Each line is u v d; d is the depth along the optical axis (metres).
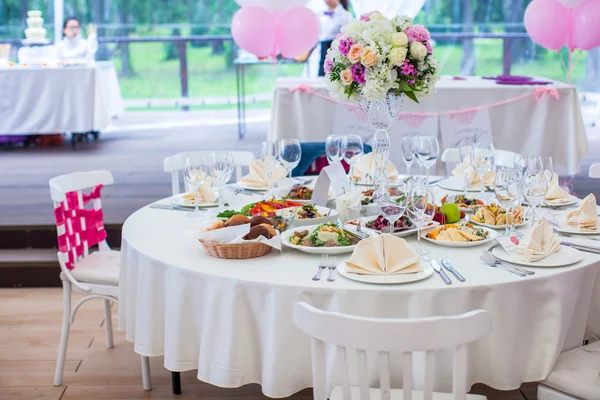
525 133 5.06
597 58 9.09
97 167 6.84
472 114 5.03
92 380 3.23
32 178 6.38
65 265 3.08
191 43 10.08
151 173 6.56
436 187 3.26
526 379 2.14
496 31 9.13
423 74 2.78
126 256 2.52
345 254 2.30
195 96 10.34
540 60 9.20
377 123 2.85
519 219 2.57
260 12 5.73
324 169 2.77
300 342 2.07
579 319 2.24
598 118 9.08
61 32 8.52
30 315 4.06
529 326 2.10
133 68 10.10
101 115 7.77
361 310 1.98
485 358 2.09
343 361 1.65
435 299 1.98
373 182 3.08
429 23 9.17
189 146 7.84
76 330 3.83
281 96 5.10
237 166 3.77
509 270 2.11
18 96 7.59
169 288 2.23
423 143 2.85
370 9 6.77
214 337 2.14
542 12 5.57
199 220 2.74
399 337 1.58
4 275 4.55
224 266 2.18
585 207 2.54
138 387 3.15
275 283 2.03
